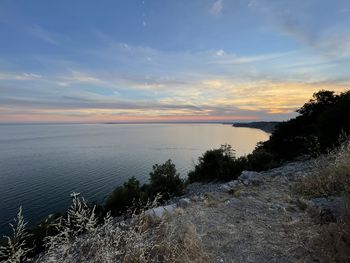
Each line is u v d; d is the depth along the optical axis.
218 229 4.00
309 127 22.27
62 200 39.34
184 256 2.99
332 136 12.63
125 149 133.12
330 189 5.26
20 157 105.00
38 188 48.44
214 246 3.48
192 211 4.83
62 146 163.88
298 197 5.38
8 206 36.88
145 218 3.99
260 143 29.48
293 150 22.14
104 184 51.09
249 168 15.27
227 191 6.52
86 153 117.12
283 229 3.91
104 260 2.73
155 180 14.20
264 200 5.41
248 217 4.49
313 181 5.86
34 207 36.09
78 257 2.82
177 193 13.61
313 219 4.15
